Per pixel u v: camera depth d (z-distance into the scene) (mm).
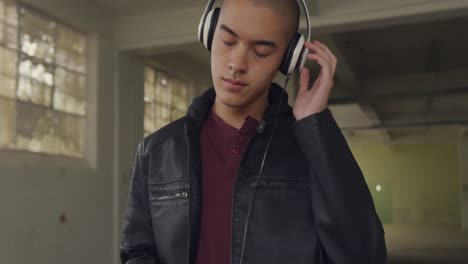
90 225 4605
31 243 3861
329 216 858
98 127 4797
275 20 853
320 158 872
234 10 860
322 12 4547
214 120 1014
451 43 7168
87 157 4727
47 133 4191
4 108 3713
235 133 986
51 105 4258
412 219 19812
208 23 941
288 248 897
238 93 892
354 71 8383
